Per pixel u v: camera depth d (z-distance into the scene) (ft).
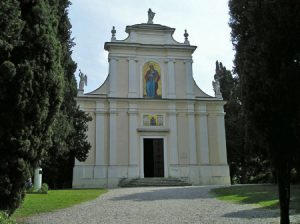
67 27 67.46
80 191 92.07
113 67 129.08
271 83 33.47
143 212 54.13
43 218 49.14
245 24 37.32
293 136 34.01
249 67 35.47
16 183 40.52
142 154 124.67
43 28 43.14
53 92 44.32
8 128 40.14
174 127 128.36
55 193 84.74
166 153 126.62
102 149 122.72
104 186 119.65
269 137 34.73
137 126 126.52
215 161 128.88
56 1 49.44
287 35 32.86
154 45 132.46
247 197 69.92
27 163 41.52
